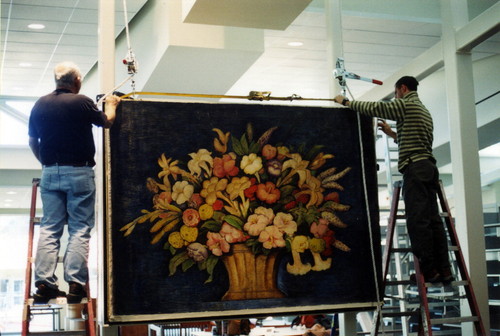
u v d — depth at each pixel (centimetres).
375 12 831
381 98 869
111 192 374
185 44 786
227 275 382
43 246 379
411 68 775
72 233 382
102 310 366
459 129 650
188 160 387
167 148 385
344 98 418
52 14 863
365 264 407
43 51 1022
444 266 423
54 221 386
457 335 777
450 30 675
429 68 732
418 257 417
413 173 417
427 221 414
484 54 891
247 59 847
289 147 404
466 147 647
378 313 409
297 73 1161
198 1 561
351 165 414
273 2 566
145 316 368
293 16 604
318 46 1008
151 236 375
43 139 388
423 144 422
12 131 1470
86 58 1061
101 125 372
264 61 1087
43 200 388
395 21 890
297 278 394
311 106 413
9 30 921
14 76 1170
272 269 391
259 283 387
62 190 384
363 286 405
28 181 1507
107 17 440
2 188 1555
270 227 394
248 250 388
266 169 398
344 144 414
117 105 382
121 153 378
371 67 1118
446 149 1027
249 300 383
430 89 1016
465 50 666
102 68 434
